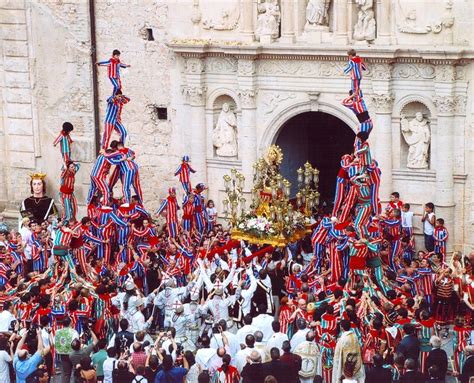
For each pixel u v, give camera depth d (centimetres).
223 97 4975
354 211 4072
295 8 4741
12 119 5381
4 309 3769
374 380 3200
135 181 4625
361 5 4588
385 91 4575
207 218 4750
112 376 3316
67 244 4019
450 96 4462
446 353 3591
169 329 3472
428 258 4169
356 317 3491
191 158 5066
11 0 5250
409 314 3616
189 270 4262
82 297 3788
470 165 4522
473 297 3869
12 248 4422
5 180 5462
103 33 5144
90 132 5250
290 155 5084
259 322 3612
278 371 3219
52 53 5244
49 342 3600
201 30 4941
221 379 3316
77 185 5316
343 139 5278
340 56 4638
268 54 4778
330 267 4069
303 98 4788
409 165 4612
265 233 4466
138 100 5134
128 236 4456
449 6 4425
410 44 4528
